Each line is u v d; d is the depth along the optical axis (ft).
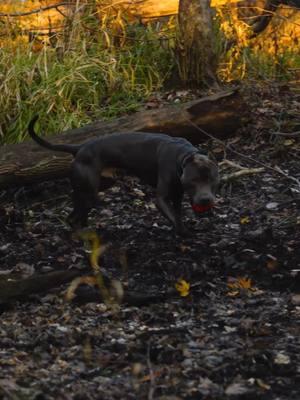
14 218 31.73
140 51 42.50
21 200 33.27
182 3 41.16
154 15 46.24
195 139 34.81
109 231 29.40
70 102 38.47
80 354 20.10
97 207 31.99
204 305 23.09
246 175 33.63
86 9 44.24
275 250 26.63
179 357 19.72
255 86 40.50
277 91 40.16
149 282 24.91
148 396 17.76
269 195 32.04
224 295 23.80
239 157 35.29
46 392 18.15
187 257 26.55
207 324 21.86
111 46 42.45
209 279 24.89
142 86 41.32
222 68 43.04
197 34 41.01
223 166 34.24
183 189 27.63
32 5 45.55
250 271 25.23
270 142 36.09
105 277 24.53
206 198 25.12
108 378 18.83
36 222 31.35
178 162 26.68
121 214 31.37
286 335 20.99
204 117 34.35
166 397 17.85
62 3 42.88
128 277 25.29
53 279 23.86
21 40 42.91
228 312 22.63
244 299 23.45
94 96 39.24
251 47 46.70
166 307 22.95
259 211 30.66
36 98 37.68
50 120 37.11
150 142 27.84
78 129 33.99
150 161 27.76
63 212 32.09
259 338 20.86
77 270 25.68
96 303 23.18
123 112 39.04
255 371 18.95
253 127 36.76
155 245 27.86
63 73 39.24
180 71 41.50
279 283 24.41
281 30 48.57
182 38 41.29
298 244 27.04
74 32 42.27
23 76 38.83
